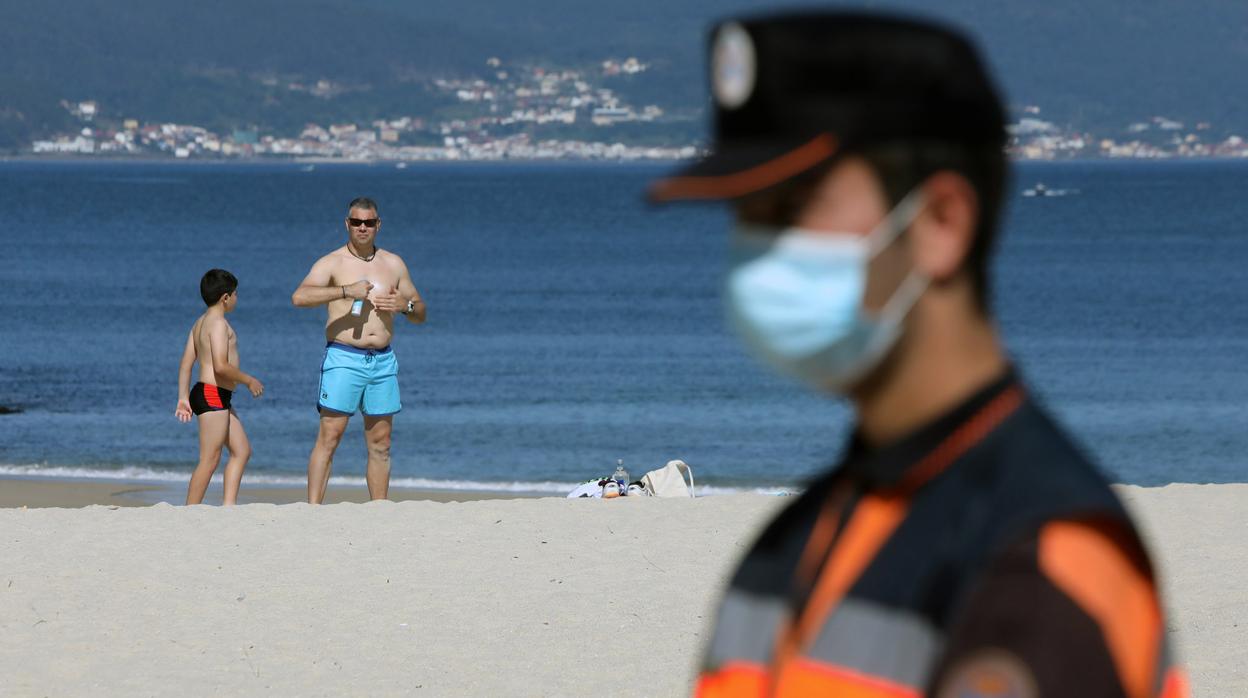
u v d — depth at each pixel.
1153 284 163.75
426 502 31.11
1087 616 3.32
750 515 30.02
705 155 3.92
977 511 3.67
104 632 21.11
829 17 3.83
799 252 3.88
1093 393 83.75
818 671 3.82
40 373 85.38
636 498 31.91
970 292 3.92
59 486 49.53
